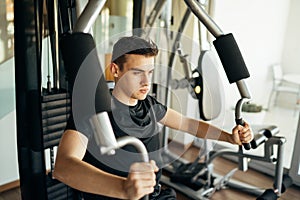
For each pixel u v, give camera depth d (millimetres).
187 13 1920
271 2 3436
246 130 1213
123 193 683
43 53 1451
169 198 1238
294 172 2246
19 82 1211
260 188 2160
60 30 1270
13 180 2078
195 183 2111
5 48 1863
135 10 1766
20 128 1252
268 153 1704
